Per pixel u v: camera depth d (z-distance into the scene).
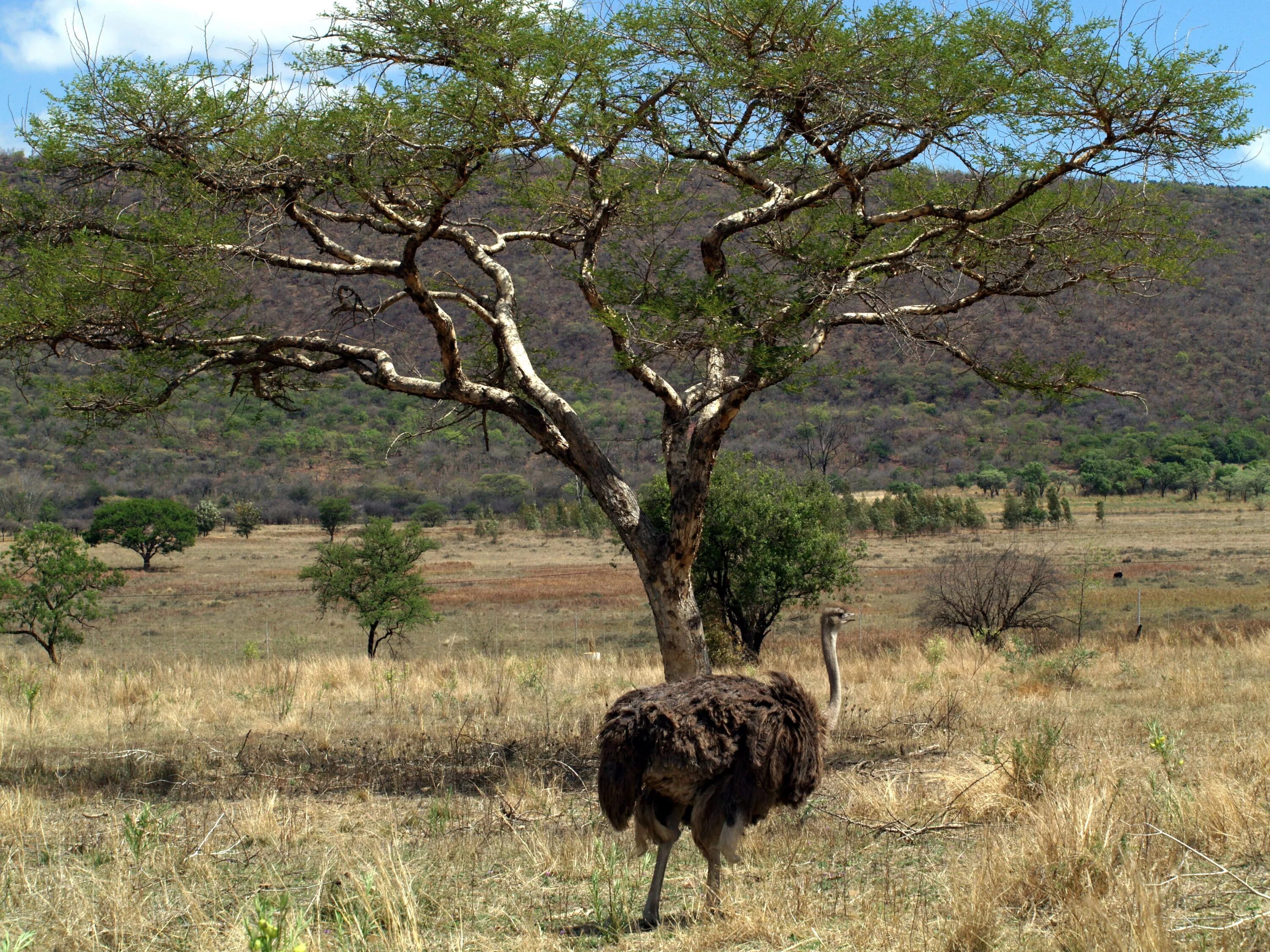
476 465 102.00
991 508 79.81
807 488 22.25
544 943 5.08
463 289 12.38
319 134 10.22
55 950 5.04
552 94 10.11
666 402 10.96
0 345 10.30
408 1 9.89
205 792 9.31
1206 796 6.48
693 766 5.38
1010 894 5.25
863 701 13.98
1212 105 9.56
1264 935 4.52
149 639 33.44
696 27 10.43
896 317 10.71
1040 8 9.78
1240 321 103.69
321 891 5.66
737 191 12.57
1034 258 11.18
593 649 27.03
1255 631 21.64
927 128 10.48
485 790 9.16
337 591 26.91
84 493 78.94
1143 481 89.75
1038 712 12.38
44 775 9.98
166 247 9.97
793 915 5.25
